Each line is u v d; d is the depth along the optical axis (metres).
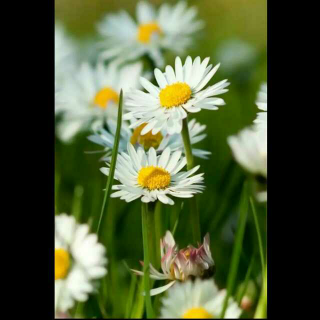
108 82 0.65
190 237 0.59
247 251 0.58
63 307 0.54
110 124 0.58
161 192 0.54
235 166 0.60
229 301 0.53
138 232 0.62
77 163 0.65
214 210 0.60
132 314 0.55
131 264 0.60
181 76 0.55
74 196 0.61
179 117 0.54
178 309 0.53
